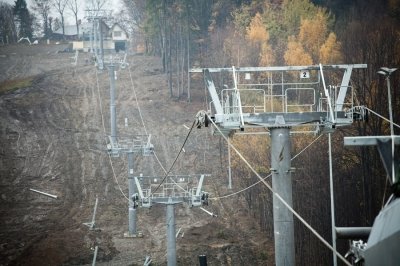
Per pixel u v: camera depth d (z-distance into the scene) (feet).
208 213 429.38
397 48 451.94
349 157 370.73
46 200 458.50
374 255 98.37
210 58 610.65
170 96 646.74
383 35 468.34
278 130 159.74
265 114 160.56
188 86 635.25
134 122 590.55
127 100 648.38
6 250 376.27
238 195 454.81
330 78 429.79
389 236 93.20
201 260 267.59
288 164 158.20
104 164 514.27
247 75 169.68
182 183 467.11
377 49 448.65
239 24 604.90
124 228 410.11
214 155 519.19
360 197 354.13
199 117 170.91
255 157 415.64
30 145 548.72
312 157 373.40
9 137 561.84
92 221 413.80
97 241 383.45
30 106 632.38
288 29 565.53
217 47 611.06
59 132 574.15
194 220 422.00
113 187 476.54
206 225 408.87
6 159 521.65
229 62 551.59
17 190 472.03
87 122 593.83
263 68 170.09
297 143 380.17
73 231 404.57
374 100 381.81
